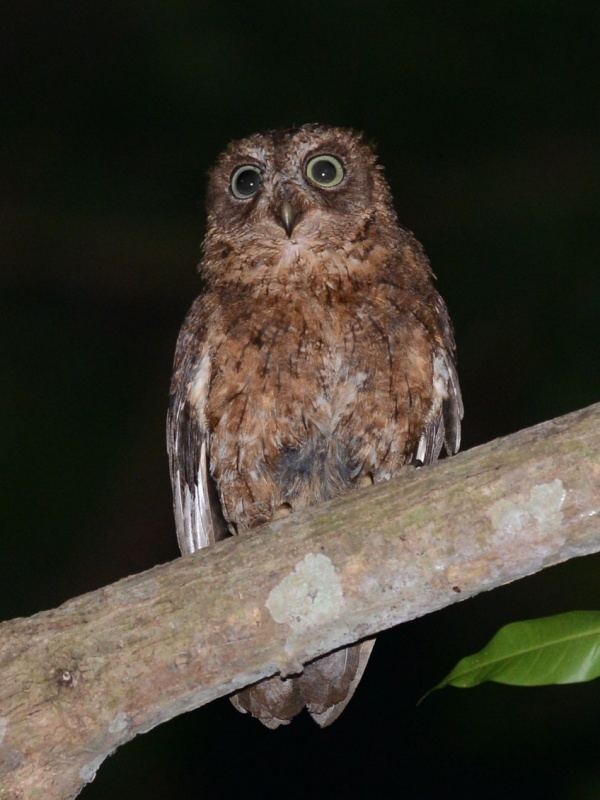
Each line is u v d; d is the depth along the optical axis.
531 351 14.04
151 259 14.86
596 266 14.29
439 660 13.09
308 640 5.79
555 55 14.84
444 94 14.98
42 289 14.82
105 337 14.77
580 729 12.03
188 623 5.73
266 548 5.81
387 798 12.86
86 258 14.86
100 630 5.72
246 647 5.76
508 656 5.05
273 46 14.77
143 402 14.58
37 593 13.70
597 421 5.63
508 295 14.38
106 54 14.86
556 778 11.97
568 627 5.04
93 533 13.99
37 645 5.68
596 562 12.88
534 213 14.66
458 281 14.51
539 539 5.62
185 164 14.95
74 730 5.64
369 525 5.75
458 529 5.66
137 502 14.11
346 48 14.77
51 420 14.37
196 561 5.85
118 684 5.68
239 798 12.89
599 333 14.02
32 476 14.10
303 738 13.15
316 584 5.74
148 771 12.82
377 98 14.98
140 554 13.97
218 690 5.83
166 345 14.84
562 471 5.59
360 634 5.83
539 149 14.97
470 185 14.93
